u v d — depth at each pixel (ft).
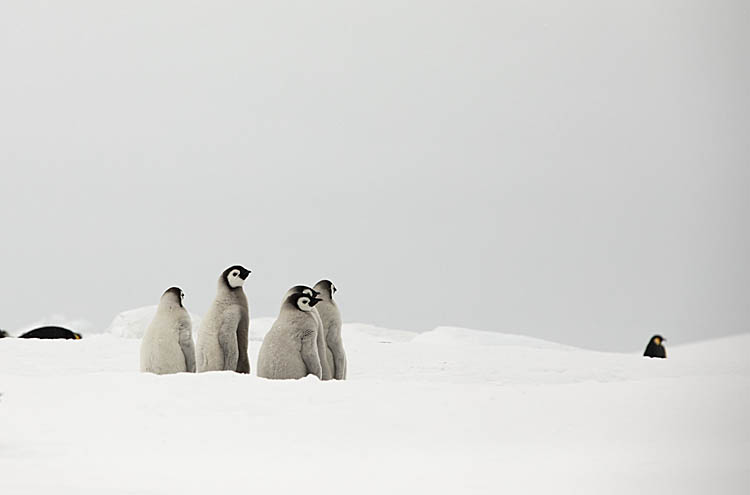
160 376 86.53
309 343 96.32
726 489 45.91
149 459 55.11
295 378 95.81
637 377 126.82
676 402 71.72
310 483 47.78
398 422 67.56
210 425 66.80
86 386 82.23
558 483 47.29
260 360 96.78
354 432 64.54
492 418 68.69
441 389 80.28
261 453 57.47
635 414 68.69
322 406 73.00
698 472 49.70
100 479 48.24
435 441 61.46
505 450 58.18
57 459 54.65
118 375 87.40
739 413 65.41
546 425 66.44
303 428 65.67
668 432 62.18
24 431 65.21
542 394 77.15
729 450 55.57
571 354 150.20
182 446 59.72
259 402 74.54
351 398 75.77
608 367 135.23
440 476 49.55
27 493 43.86
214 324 101.71
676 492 45.27
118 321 234.58
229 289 103.24
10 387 82.58
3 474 49.29
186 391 78.69
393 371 128.47
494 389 80.43
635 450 57.16
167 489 45.93
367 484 47.67
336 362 104.78
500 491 45.83
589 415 68.85
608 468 51.26
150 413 71.15
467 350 152.97
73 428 66.23
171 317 101.04
